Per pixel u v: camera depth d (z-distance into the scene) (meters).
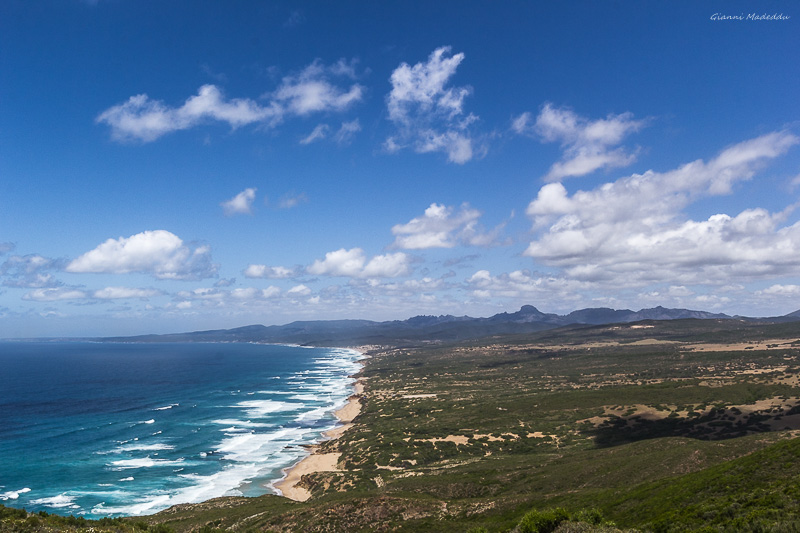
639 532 34.00
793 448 41.28
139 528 35.41
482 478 73.88
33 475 95.06
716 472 43.03
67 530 30.34
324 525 56.75
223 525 60.47
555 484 64.88
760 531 26.69
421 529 52.16
